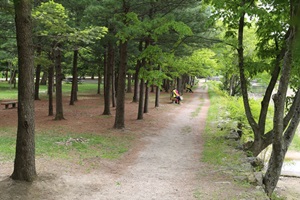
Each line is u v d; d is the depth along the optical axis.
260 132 10.62
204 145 11.80
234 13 9.67
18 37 5.99
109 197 6.21
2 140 10.46
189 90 45.53
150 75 12.77
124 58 13.90
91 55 25.44
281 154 8.04
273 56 10.42
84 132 12.91
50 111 17.39
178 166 8.88
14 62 32.44
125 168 8.54
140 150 10.83
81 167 8.10
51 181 6.61
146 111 20.27
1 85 42.22
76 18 15.32
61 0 14.08
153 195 6.41
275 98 7.59
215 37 15.53
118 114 14.17
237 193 6.46
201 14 13.55
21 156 6.31
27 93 6.18
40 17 10.45
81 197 6.12
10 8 9.84
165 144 11.98
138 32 11.38
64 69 34.00
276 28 9.30
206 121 18.12
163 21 11.34
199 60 22.56
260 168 9.52
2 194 5.71
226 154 9.99
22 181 6.27
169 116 19.66
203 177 7.72
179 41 13.52
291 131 8.31
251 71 10.54
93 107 22.14
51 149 9.53
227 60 19.39
